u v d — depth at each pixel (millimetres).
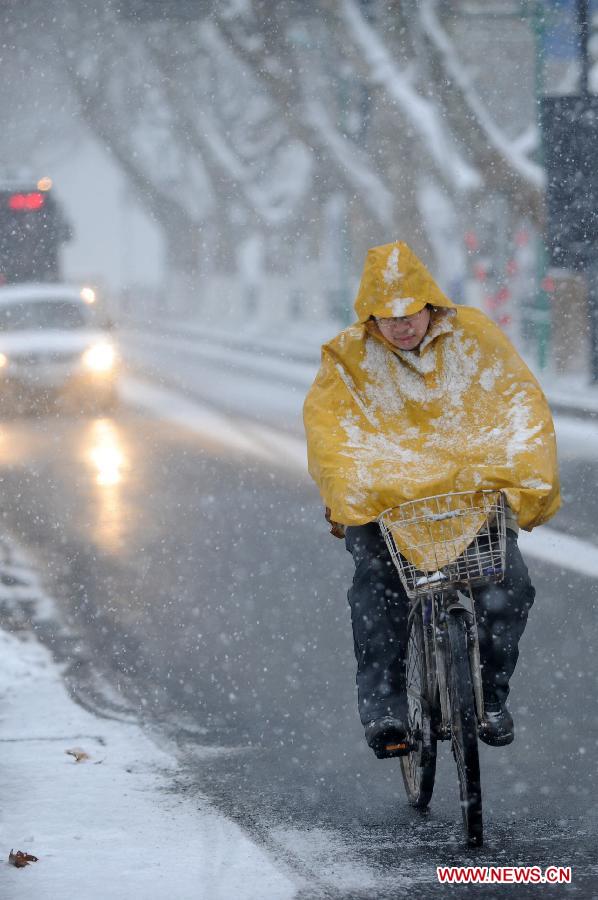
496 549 12977
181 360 90000
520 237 76250
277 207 131125
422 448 13531
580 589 24266
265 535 30234
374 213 86688
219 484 37656
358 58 74875
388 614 13914
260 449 45281
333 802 14406
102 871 12078
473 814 12711
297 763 15891
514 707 17859
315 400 13914
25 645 21703
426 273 13570
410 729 13953
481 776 15133
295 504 34188
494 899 11477
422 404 13633
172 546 29234
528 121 93188
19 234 83562
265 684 19406
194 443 47000
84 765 15742
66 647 21594
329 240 121750
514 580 13250
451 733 13078
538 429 13328
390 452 13531
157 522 32094
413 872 12141
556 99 54031
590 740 16297
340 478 13328
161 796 14547
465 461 13320
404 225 84750
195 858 12469
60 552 29000
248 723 17641
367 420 13750
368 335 13773
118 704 18578
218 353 94312
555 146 54094
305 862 12430
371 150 87125
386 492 13141
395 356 13703
